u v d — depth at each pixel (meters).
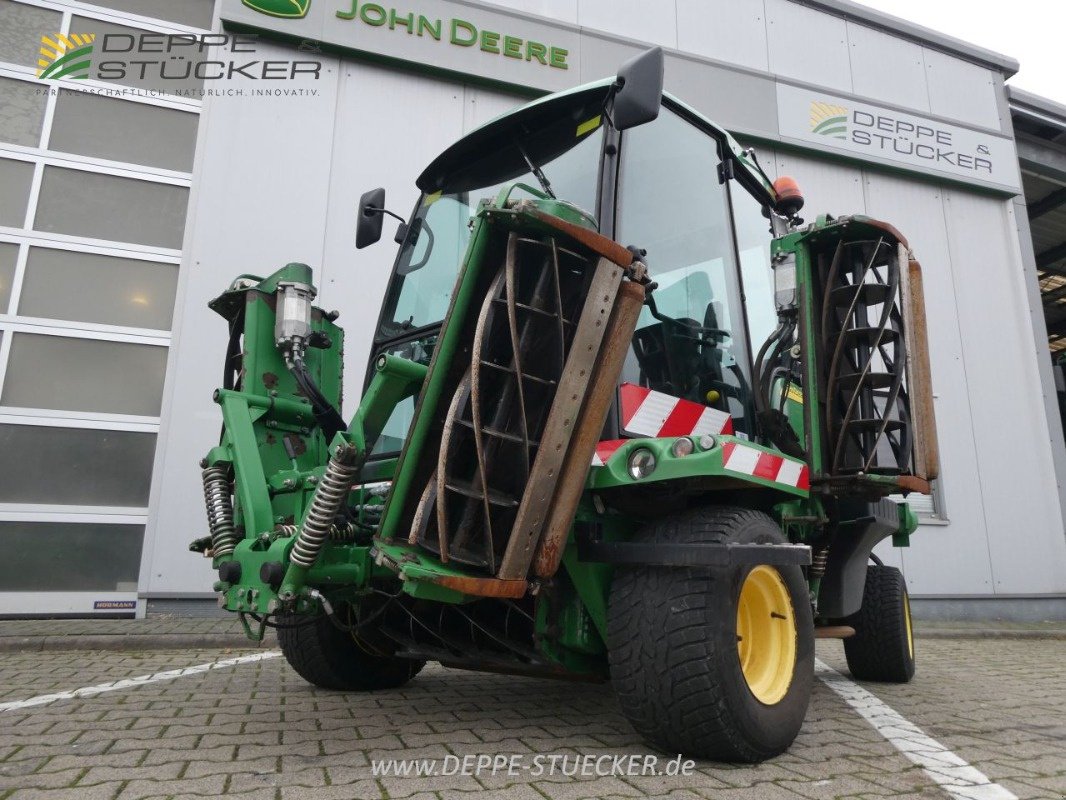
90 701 3.27
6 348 5.88
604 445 2.55
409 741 2.58
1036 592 8.83
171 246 6.45
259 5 6.86
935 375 9.10
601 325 2.35
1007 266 9.83
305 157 6.88
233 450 2.91
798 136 8.88
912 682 4.48
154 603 5.84
